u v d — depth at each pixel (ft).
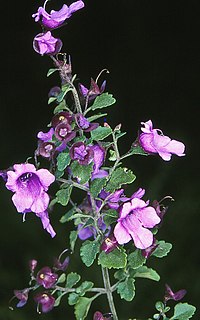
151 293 1.80
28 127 2.74
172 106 2.73
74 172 0.80
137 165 2.40
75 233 0.89
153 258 1.87
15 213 2.07
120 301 1.75
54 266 0.88
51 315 1.77
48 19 0.80
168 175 2.31
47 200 0.80
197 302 1.81
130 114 2.73
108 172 0.85
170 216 2.01
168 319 0.88
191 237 1.95
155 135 0.82
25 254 1.99
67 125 0.79
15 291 0.86
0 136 2.69
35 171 0.79
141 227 0.79
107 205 0.84
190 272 1.86
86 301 0.87
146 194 2.18
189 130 2.69
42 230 2.02
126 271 0.87
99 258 0.81
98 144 0.81
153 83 2.78
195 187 2.29
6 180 0.83
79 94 0.84
